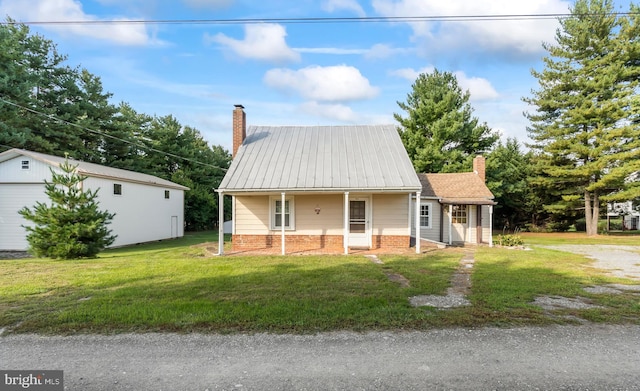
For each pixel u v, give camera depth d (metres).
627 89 22.05
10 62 20.59
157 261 10.75
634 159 22.08
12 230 16.19
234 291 6.74
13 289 6.79
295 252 13.51
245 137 17.14
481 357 3.90
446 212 18.28
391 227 14.73
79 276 8.15
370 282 7.62
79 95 26.91
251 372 3.55
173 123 36.09
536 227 31.09
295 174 13.98
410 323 4.93
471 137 27.86
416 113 27.66
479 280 7.89
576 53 23.06
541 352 4.05
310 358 3.86
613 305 5.93
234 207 14.89
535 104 25.08
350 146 16.08
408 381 3.37
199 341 4.33
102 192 16.91
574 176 23.97
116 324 4.87
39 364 3.73
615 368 3.66
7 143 18.62
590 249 15.83
